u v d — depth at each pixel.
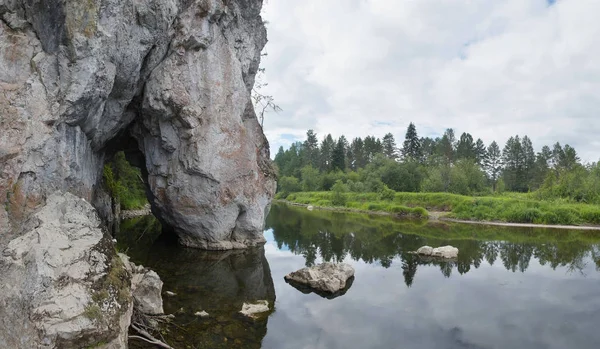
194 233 22.06
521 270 20.27
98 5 11.54
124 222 32.12
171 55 18.89
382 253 24.11
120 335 8.05
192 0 18.86
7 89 9.42
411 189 70.00
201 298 13.75
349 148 118.06
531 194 60.12
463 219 47.34
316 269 17.69
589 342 11.38
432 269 20.19
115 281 8.92
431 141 122.19
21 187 9.38
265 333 11.16
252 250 23.06
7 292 7.48
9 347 7.12
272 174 26.25
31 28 10.20
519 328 12.36
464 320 12.98
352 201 66.88
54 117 10.48
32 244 8.23
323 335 11.34
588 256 24.25
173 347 9.67
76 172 12.27
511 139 97.38
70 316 7.25
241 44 23.00
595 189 50.81
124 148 25.02
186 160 20.16
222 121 20.88
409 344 10.98
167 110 19.09
